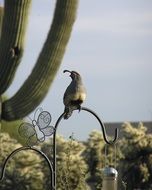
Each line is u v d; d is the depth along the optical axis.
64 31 15.66
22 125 9.97
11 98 15.55
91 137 27.67
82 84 9.40
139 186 27.78
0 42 15.22
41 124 9.82
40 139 9.93
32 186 24.56
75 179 21.41
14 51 15.05
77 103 9.46
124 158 27.84
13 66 15.11
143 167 27.77
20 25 15.01
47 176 24.77
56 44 15.59
